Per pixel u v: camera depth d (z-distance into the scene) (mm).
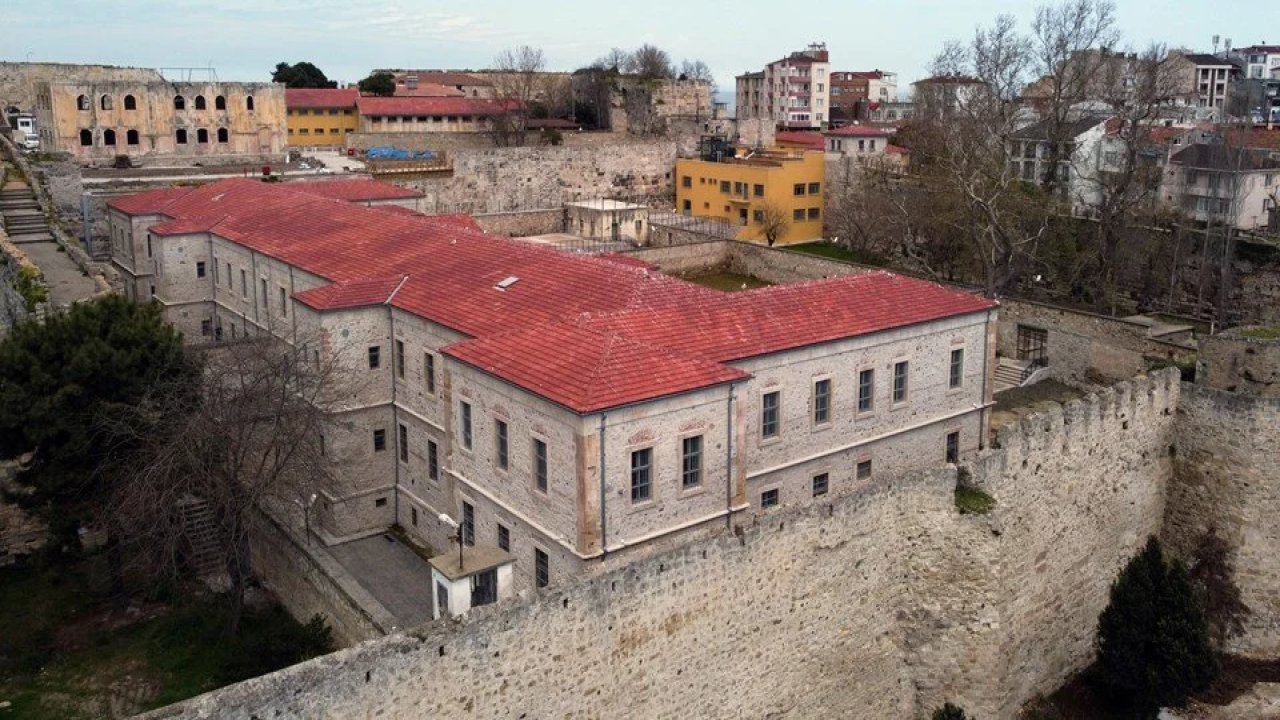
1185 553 45875
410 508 49812
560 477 35219
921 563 36406
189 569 47156
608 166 130500
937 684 37344
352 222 61688
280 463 43000
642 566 28953
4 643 41469
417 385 47969
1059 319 68375
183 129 112938
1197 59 159000
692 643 30406
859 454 46594
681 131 154375
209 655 41375
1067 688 41469
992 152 85812
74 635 42531
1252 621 44031
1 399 41688
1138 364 63844
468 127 149250
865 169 111625
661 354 37406
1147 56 135375
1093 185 92312
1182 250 80188
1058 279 83688
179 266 68000
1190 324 71938
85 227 84625
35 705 37906
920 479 35750
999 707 38062
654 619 29406
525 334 39750
